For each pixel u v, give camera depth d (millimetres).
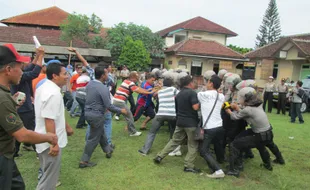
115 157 4785
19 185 2334
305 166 4848
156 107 7133
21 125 2008
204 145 4145
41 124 2717
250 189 3832
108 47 22656
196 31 28094
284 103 11086
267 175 4363
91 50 20750
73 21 21922
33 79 4098
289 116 10695
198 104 4047
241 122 4797
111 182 3805
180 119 4195
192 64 22859
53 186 2795
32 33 23047
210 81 4301
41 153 2705
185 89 4246
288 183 4098
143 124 6871
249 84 4871
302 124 8922
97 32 25438
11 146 2074
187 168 4289
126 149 5258
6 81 2014
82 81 6355
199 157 5121
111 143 5246
